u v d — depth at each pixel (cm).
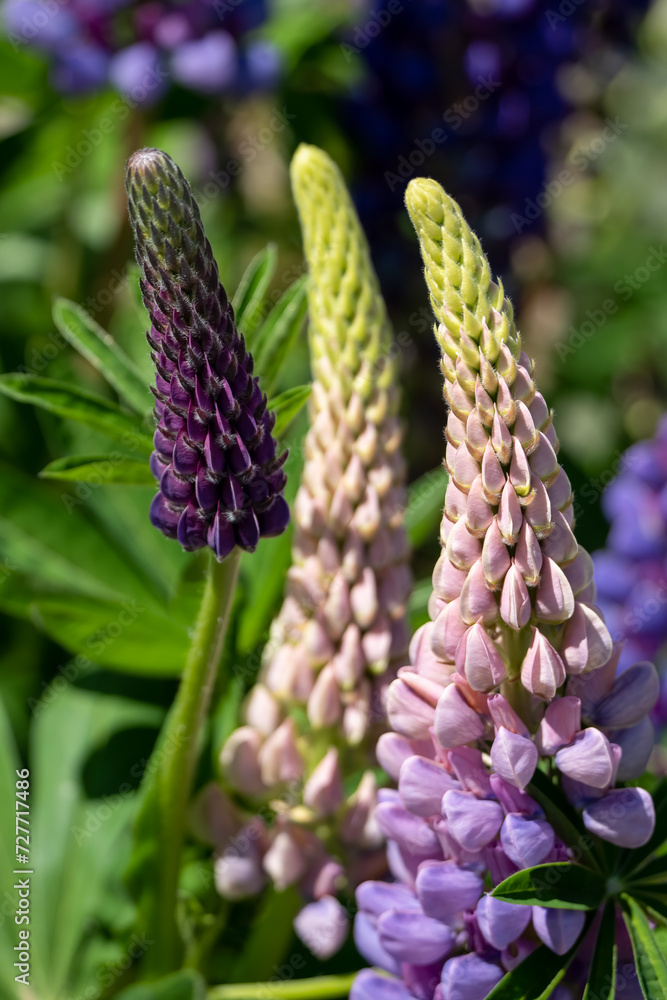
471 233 48
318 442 57
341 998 62
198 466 50
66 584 68
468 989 51
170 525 51
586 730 50
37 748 68
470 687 50
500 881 51
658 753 61
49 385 57
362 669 57
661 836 52
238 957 61
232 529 50
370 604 56
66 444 71
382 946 52
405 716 51
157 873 57
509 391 48
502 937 50
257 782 57
